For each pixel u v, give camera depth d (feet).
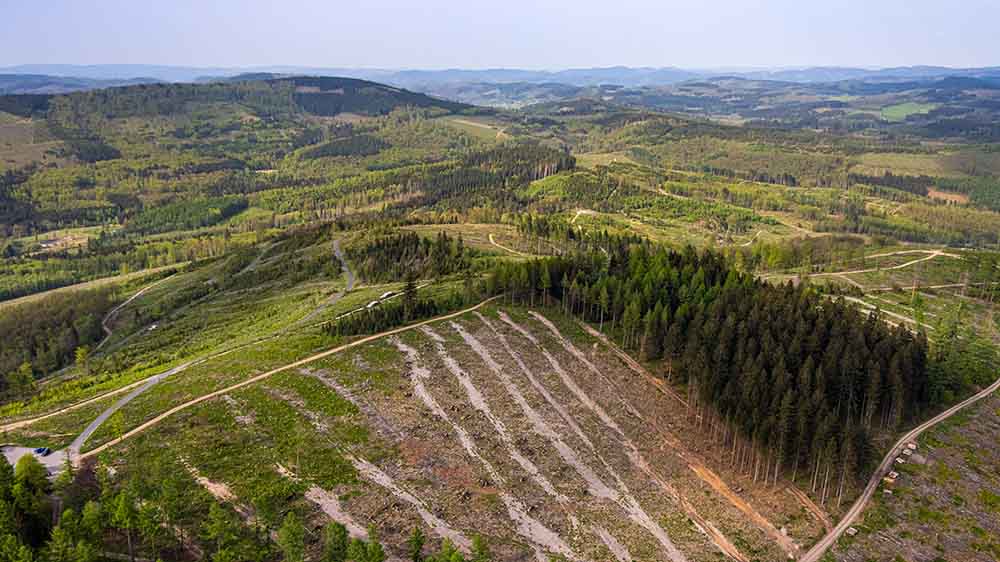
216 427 342.23
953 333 478.59
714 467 352.69
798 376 370.73
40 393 488.44
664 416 395.34
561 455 352.90
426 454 338.54
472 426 367.66
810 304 469.57
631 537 297.74
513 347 462.19
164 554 247.91
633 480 339.98
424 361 433.89
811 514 316.40
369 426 356.79
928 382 411.13
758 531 306.35
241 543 256.93
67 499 267.59
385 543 270.67
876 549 293.43
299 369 415.23
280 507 284.82
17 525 236.02
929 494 328.49
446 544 243.81
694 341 413.39
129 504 242.37
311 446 332.80
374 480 313.32
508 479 328.29
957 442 374.63
